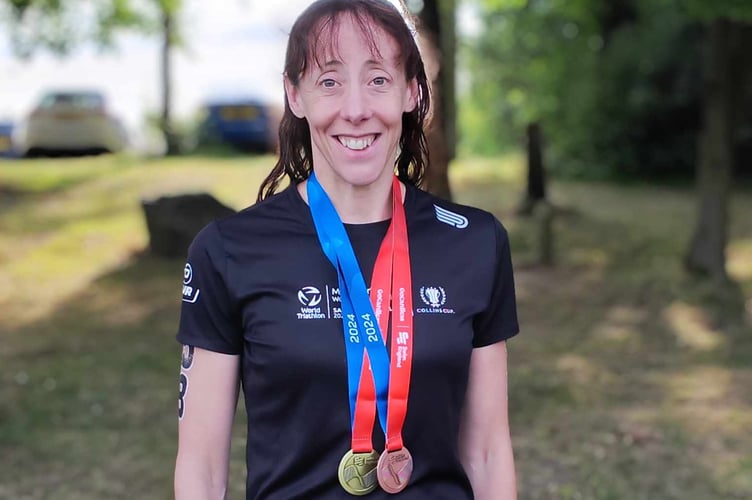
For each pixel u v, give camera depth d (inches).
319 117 66.2
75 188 508.1
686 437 198.2
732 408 216.8
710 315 304.0
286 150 73.3
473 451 72.0
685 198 569.0
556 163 677.9
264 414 65.6
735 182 625.9
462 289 67.5
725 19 331.9
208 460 67.8
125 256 369.4
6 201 473.1
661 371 247.1
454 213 70.6
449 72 433.1
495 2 369.4
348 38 65.7
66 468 181.9
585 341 275.7
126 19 585.3
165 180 530.9
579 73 672.4
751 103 620.1
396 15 67.2
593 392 228.4
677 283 342.3
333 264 65.9
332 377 64.0
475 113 985.5
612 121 664.4
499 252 70.0
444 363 65.7
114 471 180.7
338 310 64.9
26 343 267.6
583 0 468.8
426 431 65.8
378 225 68.4
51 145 633.6
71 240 395.2
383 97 66.2
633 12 666.2
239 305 65.6
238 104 690.8
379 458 64.4
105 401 219.3
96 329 282.2
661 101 650.8
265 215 67.8
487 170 616.4
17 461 184.7
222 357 67.1
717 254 347.6
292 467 64.9
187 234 362.9
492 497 71.0
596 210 508.7
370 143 66.4
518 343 272.4
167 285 330.6
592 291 335.9
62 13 523.8
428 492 66.5
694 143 660.7
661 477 178.1
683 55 642.8
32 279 341.1
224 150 692.1
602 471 180.5
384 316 65.9
